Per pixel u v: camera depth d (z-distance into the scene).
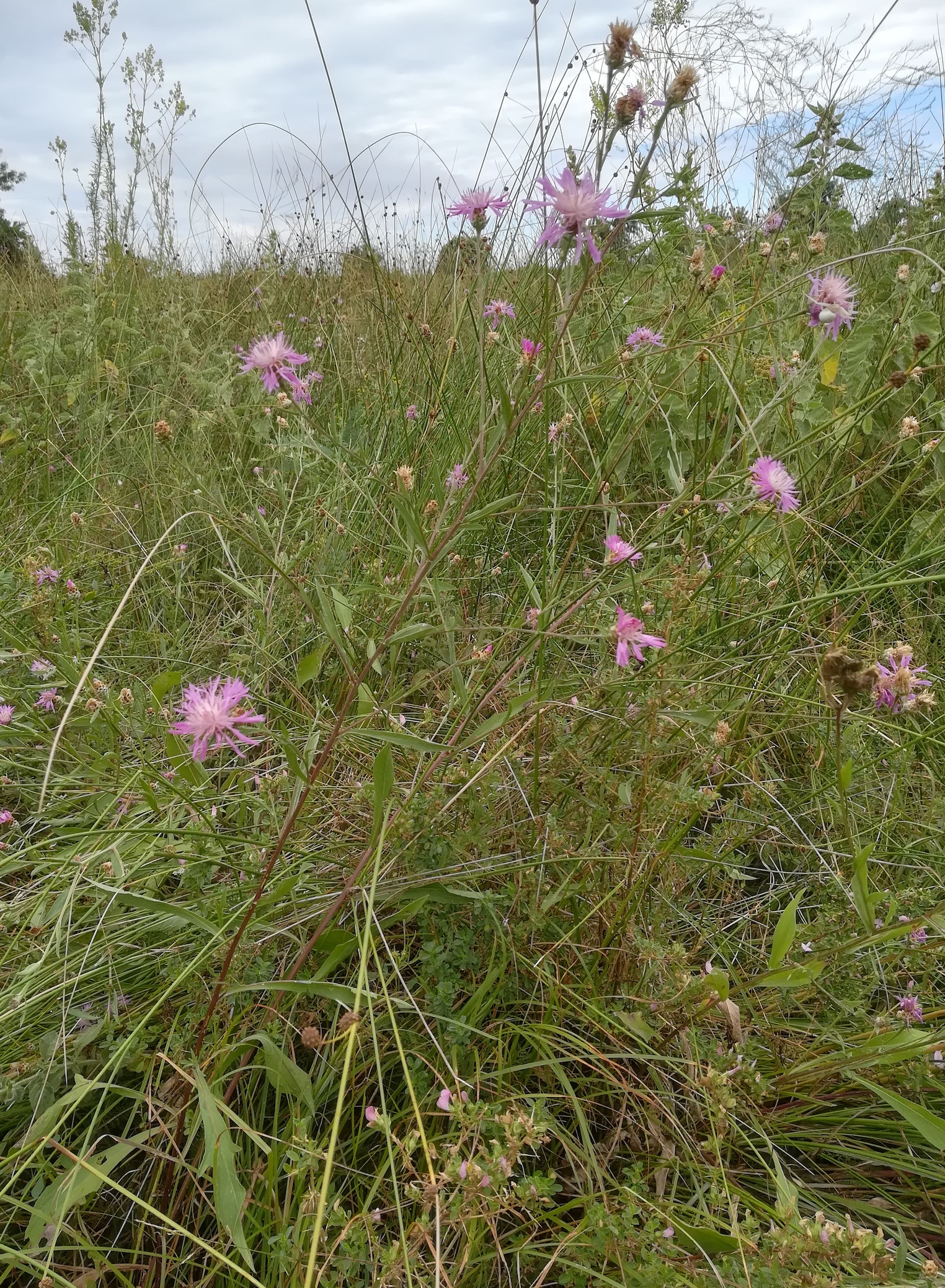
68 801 1.52
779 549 2.12
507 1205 0.87
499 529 2.25
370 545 2.19
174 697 1.79
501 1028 1.20
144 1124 1.07
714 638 1.87
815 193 2.98
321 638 1.92
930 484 2.32
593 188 1.08
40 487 2.77
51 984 1.22
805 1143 1.14
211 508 2.28
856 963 1.34
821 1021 1.34
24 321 3.60
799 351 2.36
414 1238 0.85
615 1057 1.16
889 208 3.90
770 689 1.80
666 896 1.43
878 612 2.12
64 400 3.11
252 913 1.08
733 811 1.62
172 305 3.53
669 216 2.23
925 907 1.40
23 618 2.01
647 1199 1.04
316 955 1.28
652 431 2.44
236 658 1.79
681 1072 1.16
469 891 1.26
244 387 3.14
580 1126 1.14
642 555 1.83
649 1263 0.89
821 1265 0.88
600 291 2.82
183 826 1.39
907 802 1.72
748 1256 0.92
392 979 1.27
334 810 1.51
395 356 2.92
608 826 1.45
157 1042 1.16
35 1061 1.12
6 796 1.67
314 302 3.92
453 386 2.62
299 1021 1.21
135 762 1.65
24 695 1.80
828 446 2.33
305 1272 0.84
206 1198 0.96
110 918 1.28
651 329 2.49
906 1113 0.97
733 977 1.35
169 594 2.19
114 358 3.48
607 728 1.58
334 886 1.33
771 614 1.90
